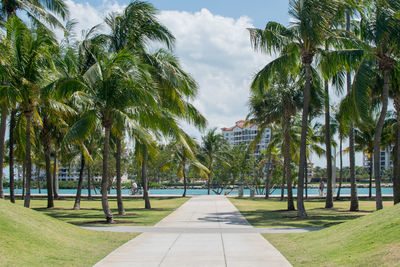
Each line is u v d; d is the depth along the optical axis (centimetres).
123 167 5684
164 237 1226
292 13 1838
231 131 16900
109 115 1630
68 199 4191
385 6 1692
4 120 1867
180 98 2080
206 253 959
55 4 2189
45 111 2155
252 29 1886
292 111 2395
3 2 1994
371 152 4028
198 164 4044
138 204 3231
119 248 1027
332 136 3891
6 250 834
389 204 2936
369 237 897
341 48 1919
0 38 1786
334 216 1977
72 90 1605
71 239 1086
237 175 5541
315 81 2225
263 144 14138
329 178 2675
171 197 4541
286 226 1533
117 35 2017
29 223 1060
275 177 4956
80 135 1534
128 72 1627
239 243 1106
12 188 2383
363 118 1675
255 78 2008
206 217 1948
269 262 855
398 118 2067
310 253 923
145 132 1662
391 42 1709
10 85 1716
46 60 1781
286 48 2030
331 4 1725
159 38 2061
